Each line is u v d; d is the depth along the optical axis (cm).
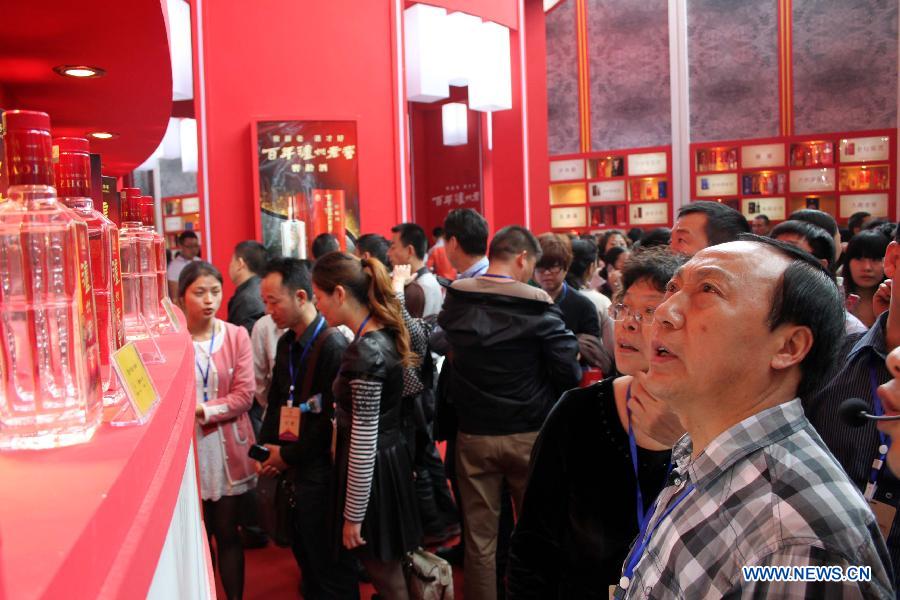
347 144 575
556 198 1234
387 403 242
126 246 155
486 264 358
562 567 148
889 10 1056
